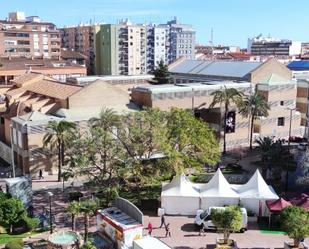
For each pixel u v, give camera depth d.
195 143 52.88
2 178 64.44
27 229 45.38
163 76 115.62
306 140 86.94
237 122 83.81
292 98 91.75
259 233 45.00
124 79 106.69
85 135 62.28
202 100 80.25
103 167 54.19
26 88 91.19
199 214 46.31
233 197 48.88
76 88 75.25
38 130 65.75
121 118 55.34
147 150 52.84
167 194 49.88
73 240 40.50
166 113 55.62
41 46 184.75
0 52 175.12
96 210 45.25
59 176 63.34
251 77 97.88
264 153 59.72
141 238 39.00
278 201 46.47
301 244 39.59
